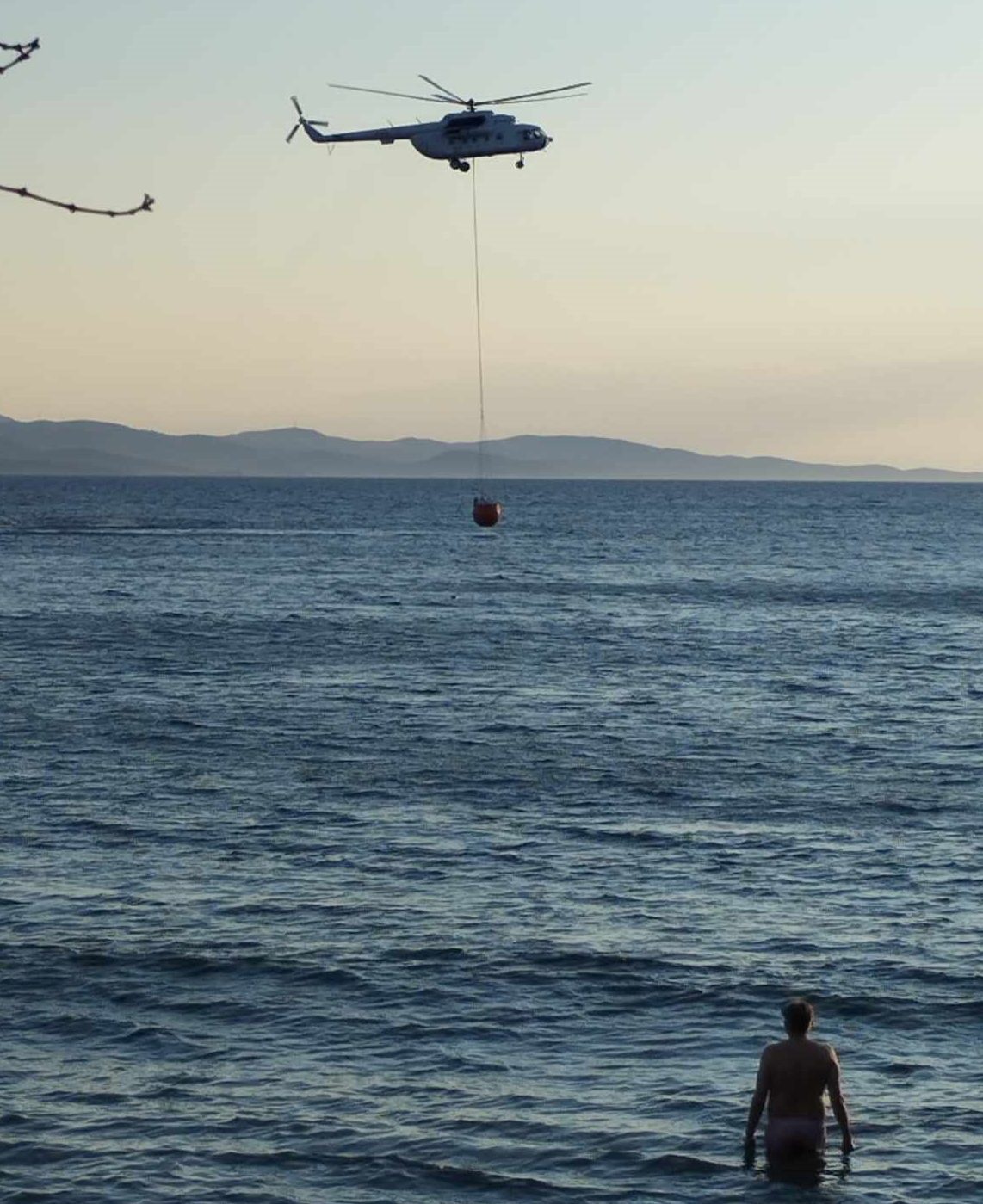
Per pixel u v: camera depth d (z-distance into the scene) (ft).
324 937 101.55
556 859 121.90
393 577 418.72
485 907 108.47
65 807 138.92
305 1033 86.28
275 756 165.27
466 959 97.60
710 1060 82.64
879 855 123.75
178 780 151.74
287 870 118.01
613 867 119.65
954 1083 79.97
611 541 614.75
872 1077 80.59
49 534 621.72
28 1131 74.08
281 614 318.86
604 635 286.87
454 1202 68.03
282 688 215.51
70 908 107.55
